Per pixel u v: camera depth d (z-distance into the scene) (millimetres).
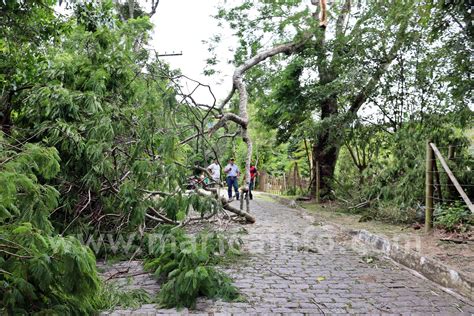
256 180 28344
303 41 14078
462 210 7121
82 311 3240
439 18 6438
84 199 5738
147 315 3643
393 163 9750
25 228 2865
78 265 2879
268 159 27922
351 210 11016
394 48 10820
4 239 2811
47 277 2814
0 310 2770
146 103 5812
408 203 8438
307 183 18922
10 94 6074
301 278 4953
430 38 7094
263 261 5797
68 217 5543
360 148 13062
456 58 7277
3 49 6105
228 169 13984
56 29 6227
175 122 6121
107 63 6016
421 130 9336
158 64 6359
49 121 5270
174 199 5629
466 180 8070
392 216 8828
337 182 13148
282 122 16469
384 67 11453
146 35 6738
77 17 6148
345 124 12062
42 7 5551
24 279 2861
